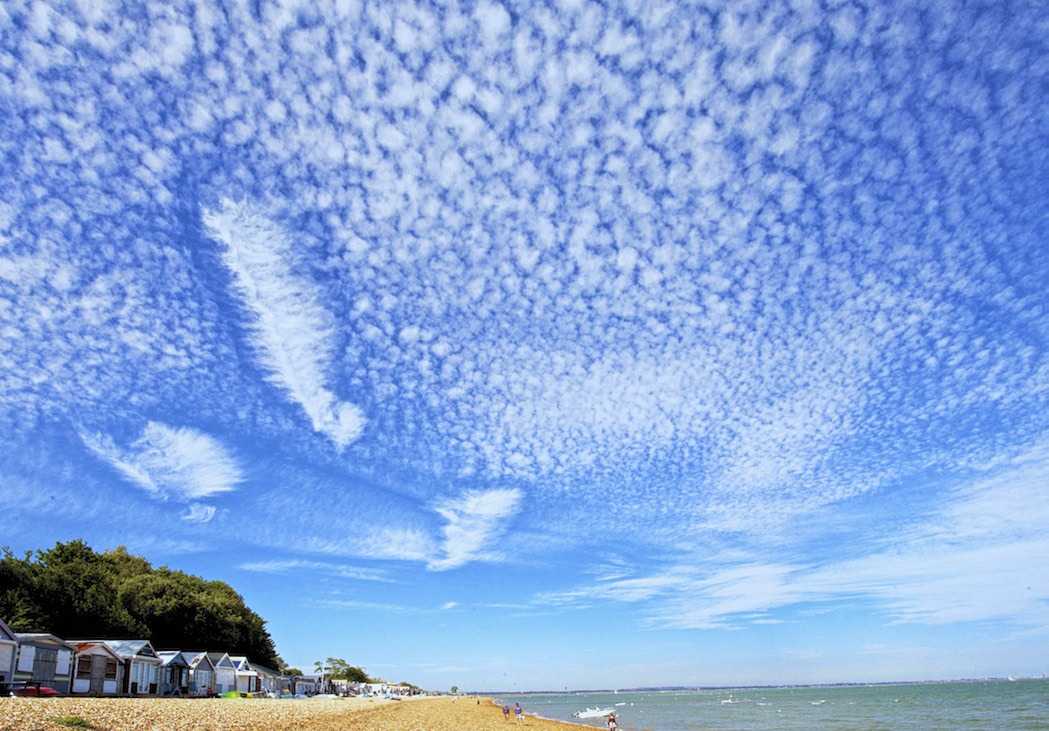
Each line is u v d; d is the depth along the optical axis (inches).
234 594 5167.3
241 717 1695.4
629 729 3307.1
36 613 2999.5
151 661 2659.9
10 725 985.5
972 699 6067.9
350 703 3563.0
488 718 3703.3
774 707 6058.1
